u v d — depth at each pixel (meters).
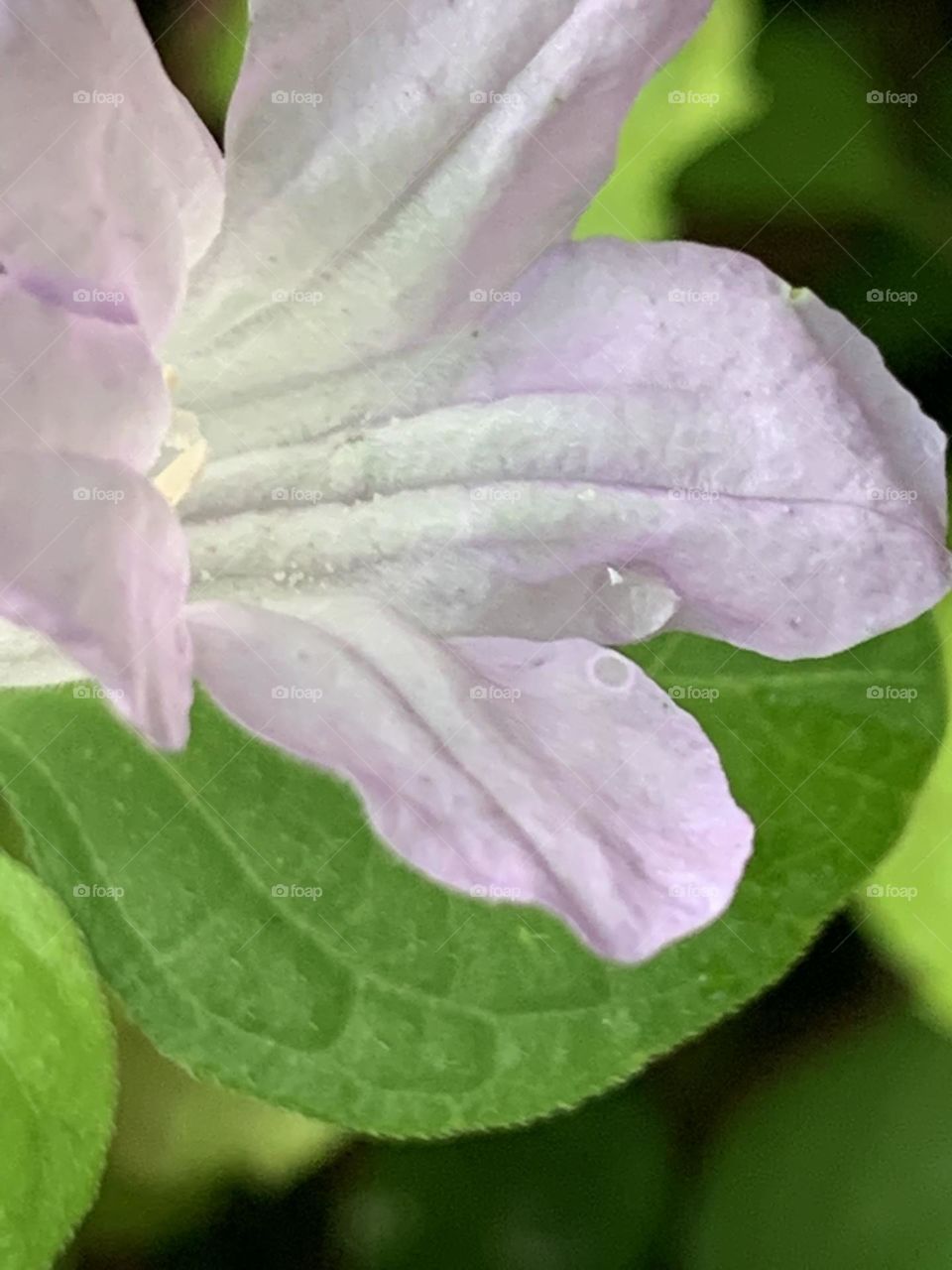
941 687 0.05
